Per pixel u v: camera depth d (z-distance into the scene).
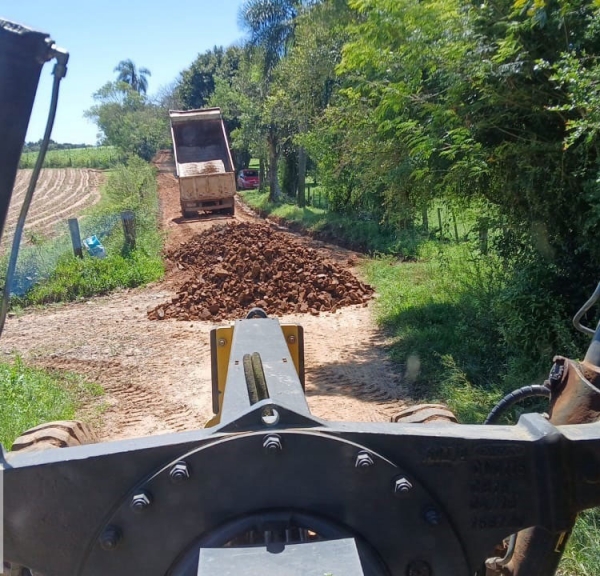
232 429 2.22
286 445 2.17
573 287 8.08
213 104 55.50
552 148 7.70
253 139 40.59
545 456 2.24
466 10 8.32
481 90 7.94
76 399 8.57
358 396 8.44
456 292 11.86
